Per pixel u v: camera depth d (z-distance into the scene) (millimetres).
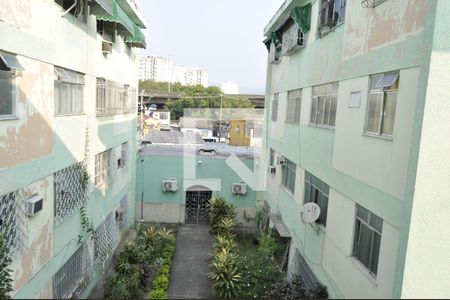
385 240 5516
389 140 5555
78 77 8789
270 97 14828
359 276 6117
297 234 9875
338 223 7215
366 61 6438
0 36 5504
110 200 11633
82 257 9227
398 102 5395
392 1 5668
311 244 8594
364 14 6582
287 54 11625
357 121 6660
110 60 11289
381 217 5629
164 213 15586
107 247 11141
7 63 5617
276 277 8703
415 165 4859
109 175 11633
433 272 5000
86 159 9328
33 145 6625
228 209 14586
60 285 7918
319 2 9109
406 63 5230
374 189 5898
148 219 15570
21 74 6137
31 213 6406
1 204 5762
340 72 7590
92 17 9516
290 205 10898
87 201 9422
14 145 6023
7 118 5781
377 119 6023
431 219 4922
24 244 6312
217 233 13836
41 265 6988
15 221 6125
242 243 13477
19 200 6211
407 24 5254
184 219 15648
